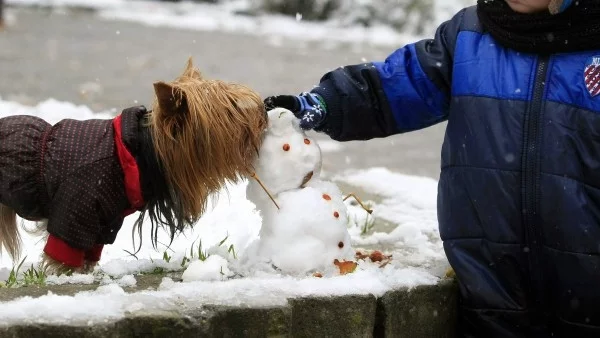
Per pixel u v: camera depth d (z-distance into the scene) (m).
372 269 4.84
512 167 4.56
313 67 16.95
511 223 4.61
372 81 5.02
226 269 4.55
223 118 4.62
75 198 4.61
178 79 4.83
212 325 3.91
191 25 26.20
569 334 4.79
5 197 4.74
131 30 22.97
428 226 6.23
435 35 5.09
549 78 4.54
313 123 4.87
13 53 16.31
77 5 29.78
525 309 4.76
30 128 4.82
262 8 31.05
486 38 4.80
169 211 4.94
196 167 4.74
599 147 4.47
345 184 7.56
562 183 4.47
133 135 4.73
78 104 10.75
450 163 4.80
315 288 4.30
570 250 4.52
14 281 4.46
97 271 4.71
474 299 4.73
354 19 29.50
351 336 4.38
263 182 4.64
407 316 4.65
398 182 7.64
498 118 4.61
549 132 4.49
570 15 4.47
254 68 16.25
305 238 4.57
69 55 16.55
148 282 4.48
